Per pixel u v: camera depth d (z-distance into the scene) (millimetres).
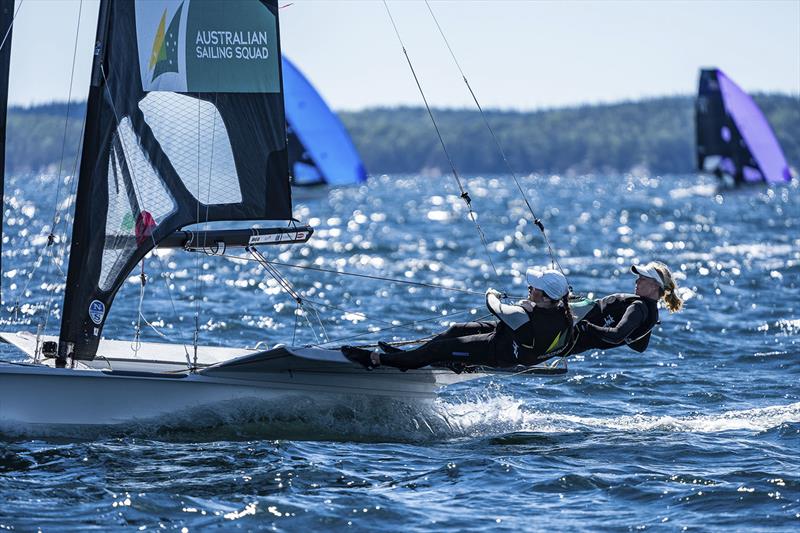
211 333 46375
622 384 36812
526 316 27453
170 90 28609
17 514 20844
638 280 29281
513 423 30672
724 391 35594
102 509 21359
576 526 20969
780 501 22312
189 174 28969
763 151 168000
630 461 25781
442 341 28078
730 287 64625
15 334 32656
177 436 27453
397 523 21078
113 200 28078
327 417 29578
